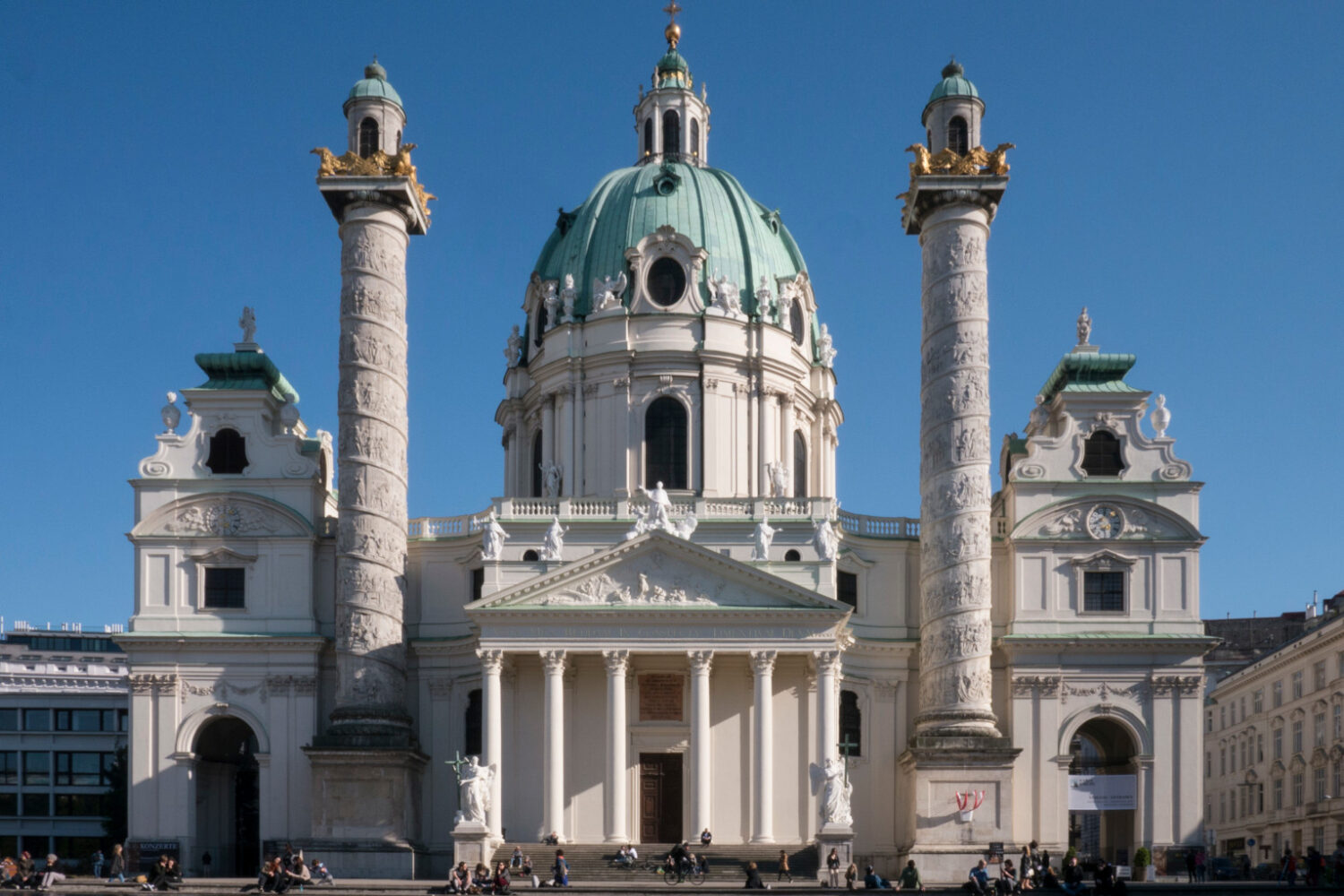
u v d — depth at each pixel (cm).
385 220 7812
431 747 8062
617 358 8750
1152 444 8106
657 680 7844
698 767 7338
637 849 7288
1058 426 8394
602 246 9156
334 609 8050
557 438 8950
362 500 7606
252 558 8012
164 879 6469
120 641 7862
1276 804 10681
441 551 8244
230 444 8175
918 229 8100
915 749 7312
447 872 7850
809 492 9338
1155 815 7775
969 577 7462
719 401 8781
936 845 7194
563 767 7462
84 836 11969
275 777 7819
